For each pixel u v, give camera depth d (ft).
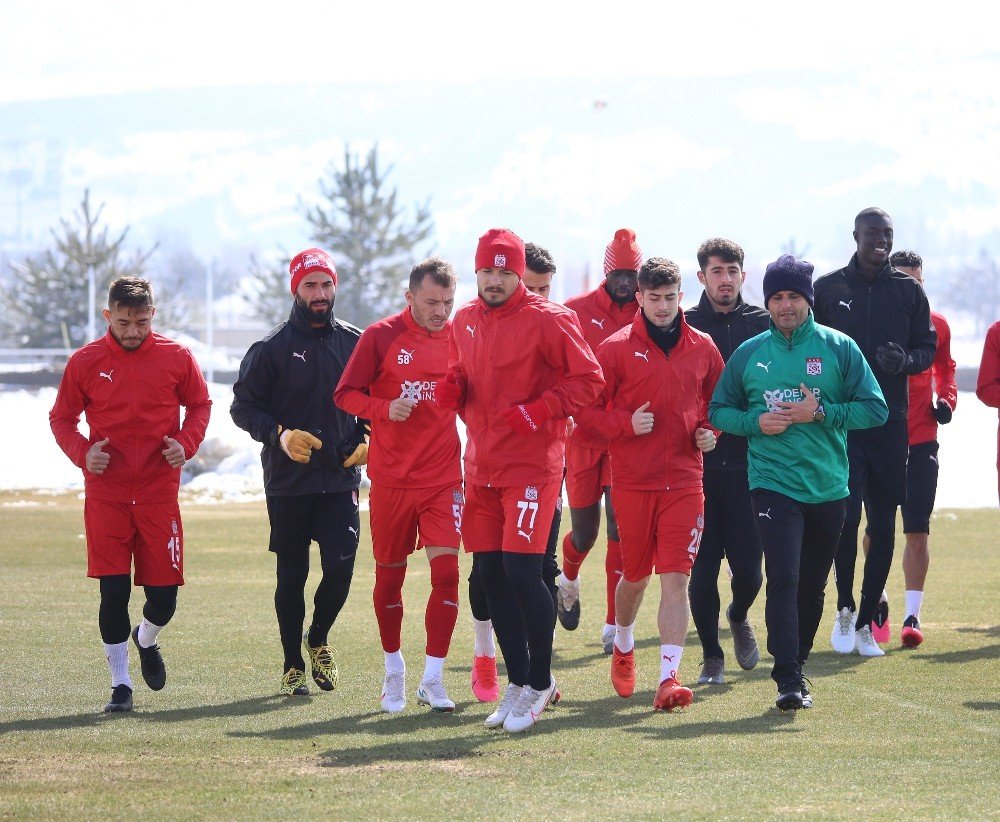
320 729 50.39
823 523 54.39
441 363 54.60
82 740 48.21
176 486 57.06
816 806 38.42
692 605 60.29
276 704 55.62
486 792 40.34
